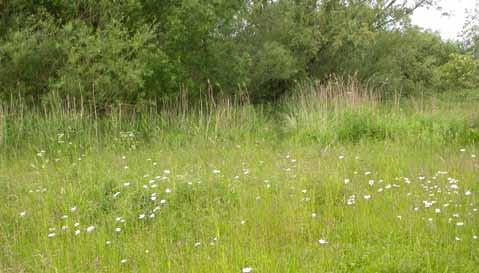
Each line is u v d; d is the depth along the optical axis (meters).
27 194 5.80
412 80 15.77
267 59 12.12
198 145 8.53
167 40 10.08
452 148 8.17
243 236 4.52
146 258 4.21
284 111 11.90
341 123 9.44
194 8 9.89
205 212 5.23
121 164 7.02
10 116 8.73
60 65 9.34
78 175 6.39
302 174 6.22
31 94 9.48
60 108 8.88
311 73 13.88
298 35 12.88
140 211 5.19
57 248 4.41
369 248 4.26
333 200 5.46
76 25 9.40
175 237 4.69
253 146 8.50
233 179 6.06
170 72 10.10
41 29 9.37
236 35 12.46
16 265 4.16
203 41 10.91
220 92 11.31
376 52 14.51
